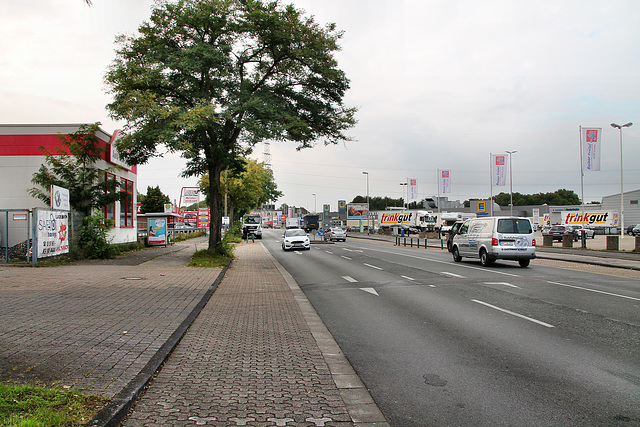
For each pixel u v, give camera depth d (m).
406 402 4.30
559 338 6.69
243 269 18.03
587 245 34.69
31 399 3.77
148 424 3.69
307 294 11.64
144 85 17.47
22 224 18.48
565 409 4.11
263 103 17.81
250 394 4.45
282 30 18.05
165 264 17.73
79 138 18.05
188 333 6.91
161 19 17.75
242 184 54.50
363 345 6.45
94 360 5.13
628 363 5.46
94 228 18.81
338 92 20.47
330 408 4.13
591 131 35.00
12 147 19.80
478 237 18.59
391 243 41.75
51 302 8.64
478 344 6.41
